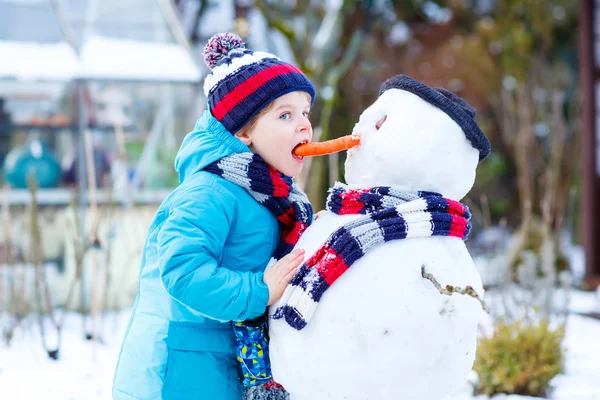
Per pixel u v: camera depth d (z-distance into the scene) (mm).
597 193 8586
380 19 13211
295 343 2023
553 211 10008
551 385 4258
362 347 1964
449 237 2090
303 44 9281
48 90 6664
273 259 2227
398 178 2117
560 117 10945
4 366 4695
